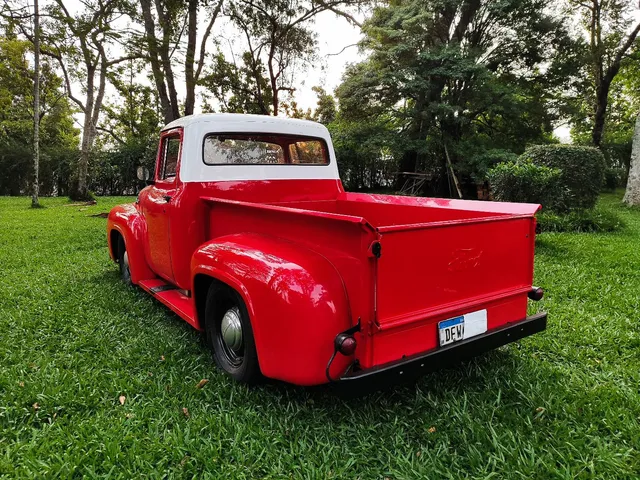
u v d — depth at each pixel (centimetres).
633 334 339
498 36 1507
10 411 240
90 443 214
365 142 1547
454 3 1383
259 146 386
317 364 214
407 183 1783
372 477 195
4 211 1255
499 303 264
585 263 571
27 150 2175
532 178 838
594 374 283
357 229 205
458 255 237
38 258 629
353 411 240
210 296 288
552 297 439
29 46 1873
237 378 268
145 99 2525
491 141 1558
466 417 231
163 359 305
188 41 1381
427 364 222
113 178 2131
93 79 1567
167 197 358
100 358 308
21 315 386
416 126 1569
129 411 243
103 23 1226
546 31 1420
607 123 2875
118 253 504
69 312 397
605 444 212
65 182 2181
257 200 377
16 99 2498
